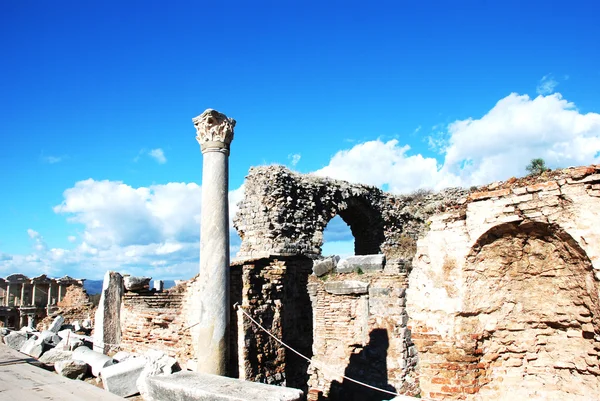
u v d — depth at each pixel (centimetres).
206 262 1405
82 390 895
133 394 923
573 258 785
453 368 841
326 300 1927
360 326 1812
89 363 1125
